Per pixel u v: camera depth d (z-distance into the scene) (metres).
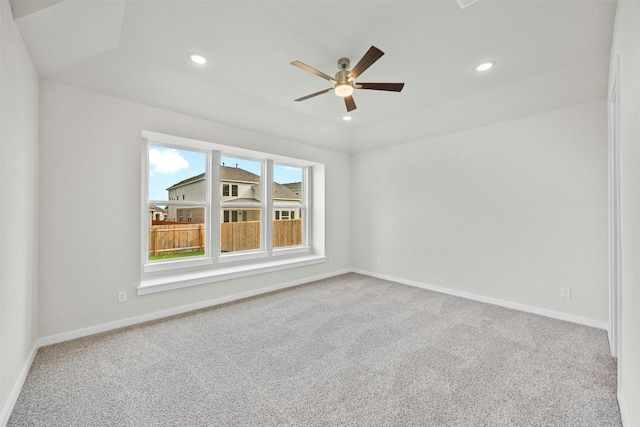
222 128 3.56
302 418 1.55
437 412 1.60
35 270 2.24
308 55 2.41
